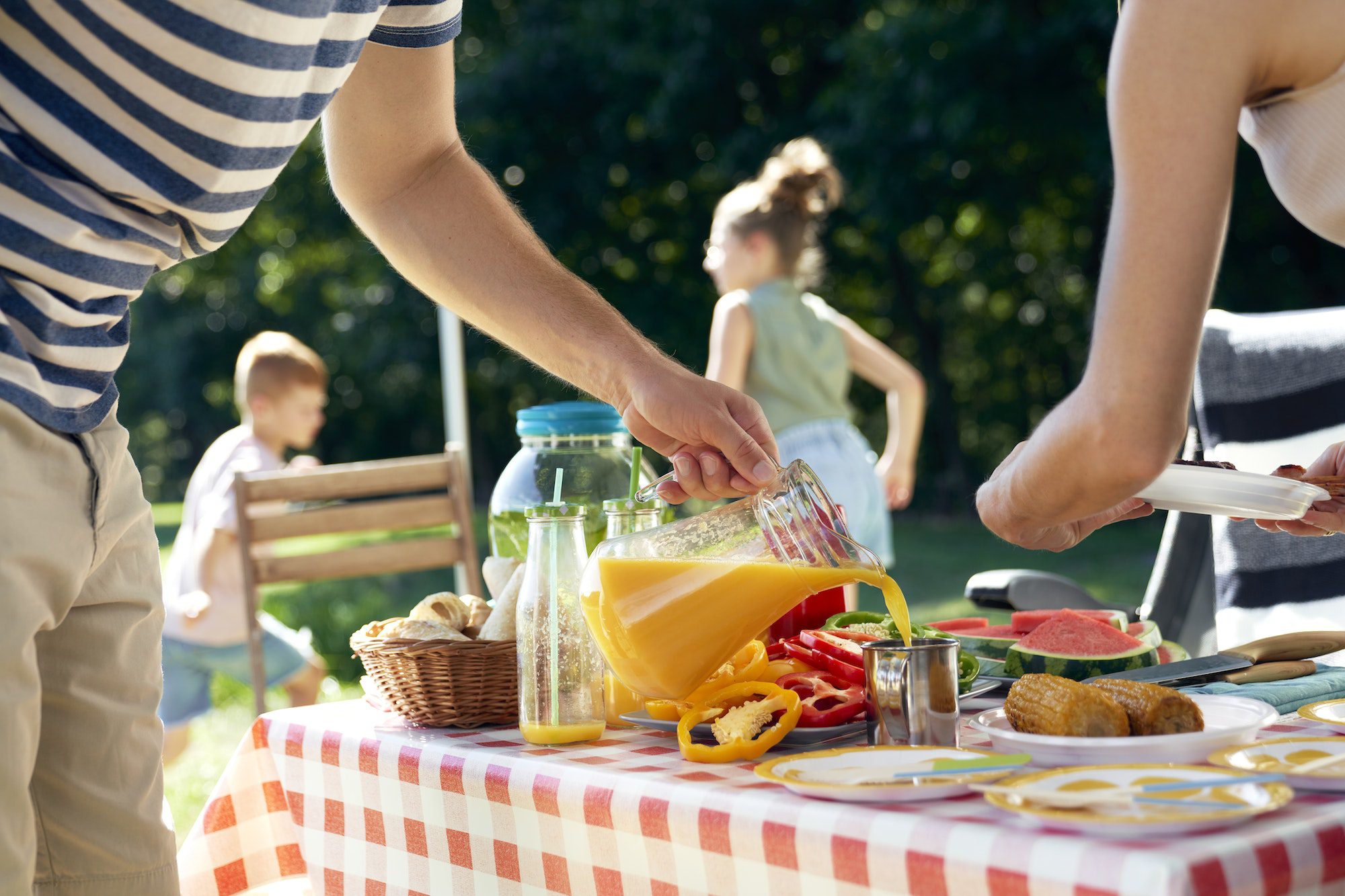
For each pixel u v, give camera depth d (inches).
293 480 132.7
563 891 44.8
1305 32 39.3
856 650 52.4
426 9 56.1
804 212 151.3
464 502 139.5
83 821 50.7
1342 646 61.8
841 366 153.2
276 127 46.4
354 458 768.9
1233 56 38.3
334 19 47.0
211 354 757.3
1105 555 418.9
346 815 53.7
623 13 569.0
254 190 48.3
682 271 609.3
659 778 42.7
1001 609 79.8
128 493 50.8
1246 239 509.7
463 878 48.7
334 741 54.1
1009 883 33.6
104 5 40.7
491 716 54.0
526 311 58.8
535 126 580.1
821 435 149.6
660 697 49.7
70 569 45.8
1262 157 44.9
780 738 46.4
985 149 518.9
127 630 51.6
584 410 61.7
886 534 155.2
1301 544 80.3
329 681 229.6
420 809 50.1
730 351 147.0
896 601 47.8
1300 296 509.7
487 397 740.0
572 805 43.9
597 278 605.0
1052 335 619.2
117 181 44.0
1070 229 563.8
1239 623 81.6
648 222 604.1
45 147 42.9
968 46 486.0
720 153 570.6
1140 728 43.9
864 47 508.7
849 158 512.1
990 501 46.1
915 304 609.3
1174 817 33.5
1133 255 38.3
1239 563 82.4
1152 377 38.0
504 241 60.8
